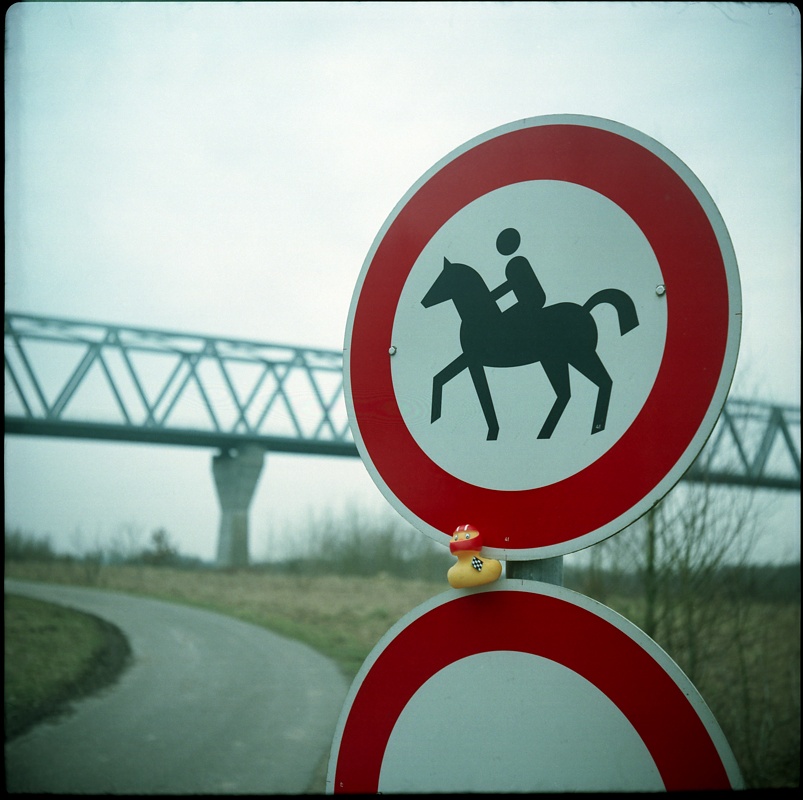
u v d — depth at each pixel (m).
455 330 1.29
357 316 1.39
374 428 1.34
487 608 1.20
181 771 7.04
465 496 1.23
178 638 16.89
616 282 1.17
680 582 9.74
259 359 40.09
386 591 26.09
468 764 1.18
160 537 28.59
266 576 29.08
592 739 1.11
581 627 1.14
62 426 31.05
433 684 1.23
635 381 1.13
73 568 25.39
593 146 1.23
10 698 9.74
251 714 10.01
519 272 1.25
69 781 6.52
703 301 1.10
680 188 1.15
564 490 1.16
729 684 9.32
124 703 10.27
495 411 1.23
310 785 6.68
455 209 1.33
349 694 1.28
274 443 38.88
